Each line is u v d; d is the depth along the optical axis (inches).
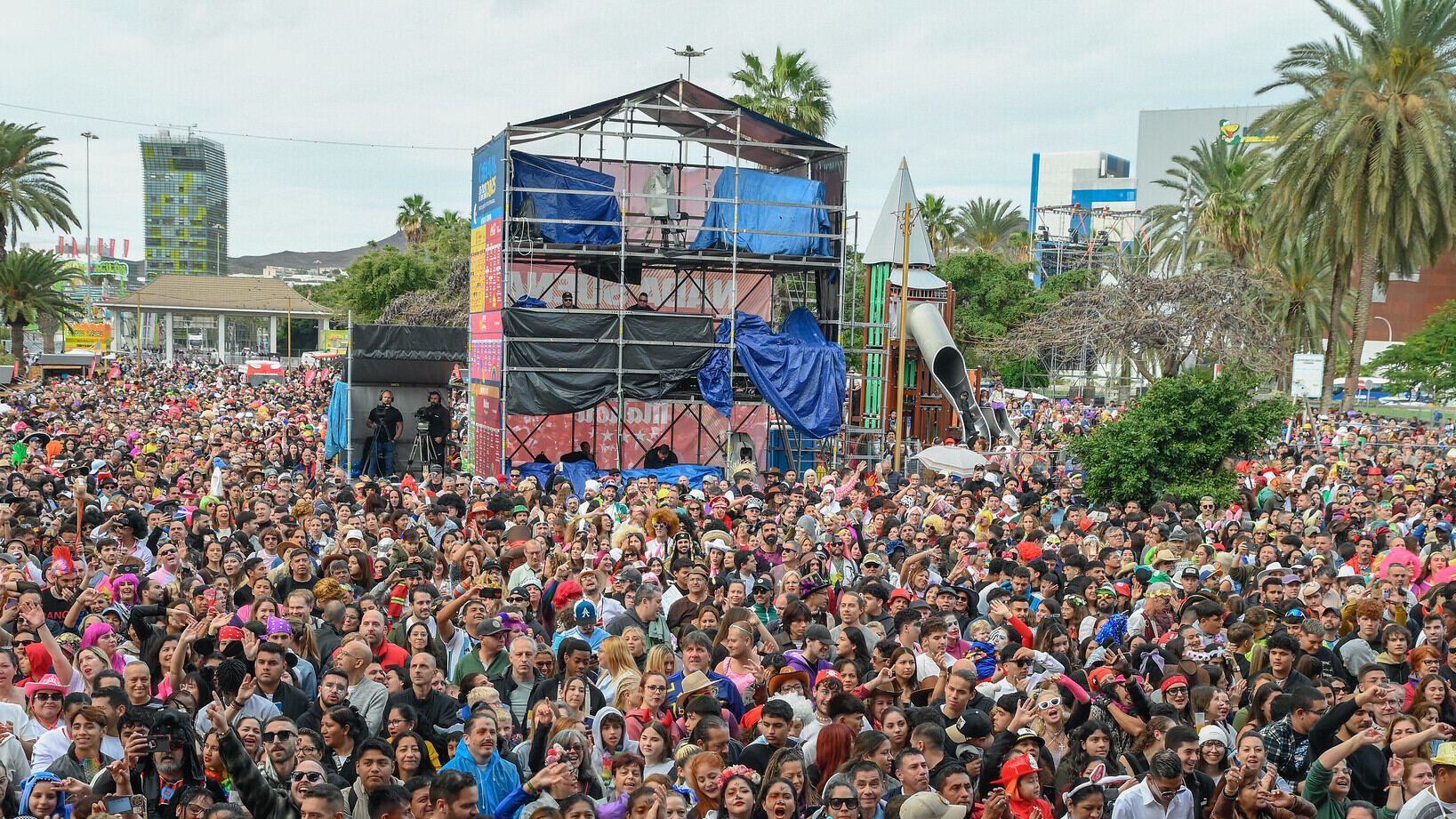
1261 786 269.9
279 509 600.1
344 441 1127.0
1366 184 1391.5
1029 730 281.1
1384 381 2447.1
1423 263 1531.7
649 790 236.1
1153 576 462.3
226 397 1825.8
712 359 976.3
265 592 383.2
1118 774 290.5
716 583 424.2
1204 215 1953.7
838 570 498.3
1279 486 819.4
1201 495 784.9
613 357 952.3
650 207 1053.2
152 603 383.6
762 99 1556.3
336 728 270.2
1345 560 557.0
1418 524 631.2
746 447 1075.3
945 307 1330.0
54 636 358.6
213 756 255.0
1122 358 1694.1
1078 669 350.6
